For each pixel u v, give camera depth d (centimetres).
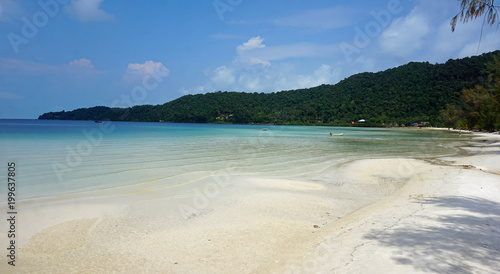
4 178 1224
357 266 435
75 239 632
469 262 417
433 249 469
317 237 616
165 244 607
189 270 489
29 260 529
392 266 421
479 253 448
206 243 610
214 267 498
